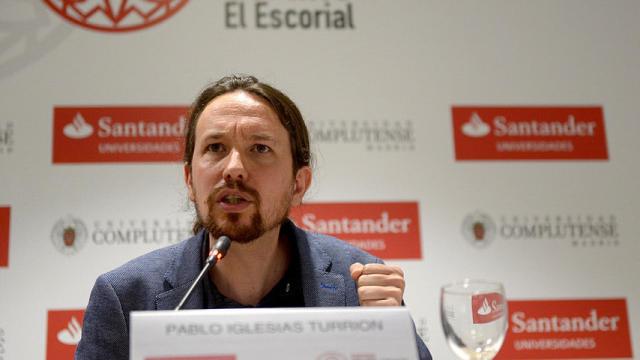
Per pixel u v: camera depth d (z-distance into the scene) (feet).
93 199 10.60
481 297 4.39
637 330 10.87
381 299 5.32
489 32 11.84
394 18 11.76
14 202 10.43
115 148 10.80
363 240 10.80
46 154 10.65
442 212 11.01
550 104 11.60
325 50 11.52
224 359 3.63
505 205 11.14
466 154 11.28
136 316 3.65
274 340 3.69
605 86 11.77
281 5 11.62
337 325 3.77
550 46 11.87
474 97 11.52
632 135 11.60
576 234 11.15
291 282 6.52
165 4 11.41
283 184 5.95
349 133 11.18
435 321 10.64
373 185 11.00
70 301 10.23
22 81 10.87
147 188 10.73
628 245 11.16
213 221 5.66
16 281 10.19
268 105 6.00
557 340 10.77
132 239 10.55
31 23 11.10
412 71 11.55
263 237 5.97
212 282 6.24
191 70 11.22
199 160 5.80
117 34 11.23
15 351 9.98
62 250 10.39
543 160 11.37
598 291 10.96
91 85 10.97
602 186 11.35
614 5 12.14
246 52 11.39
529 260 10.99
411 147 11.22
